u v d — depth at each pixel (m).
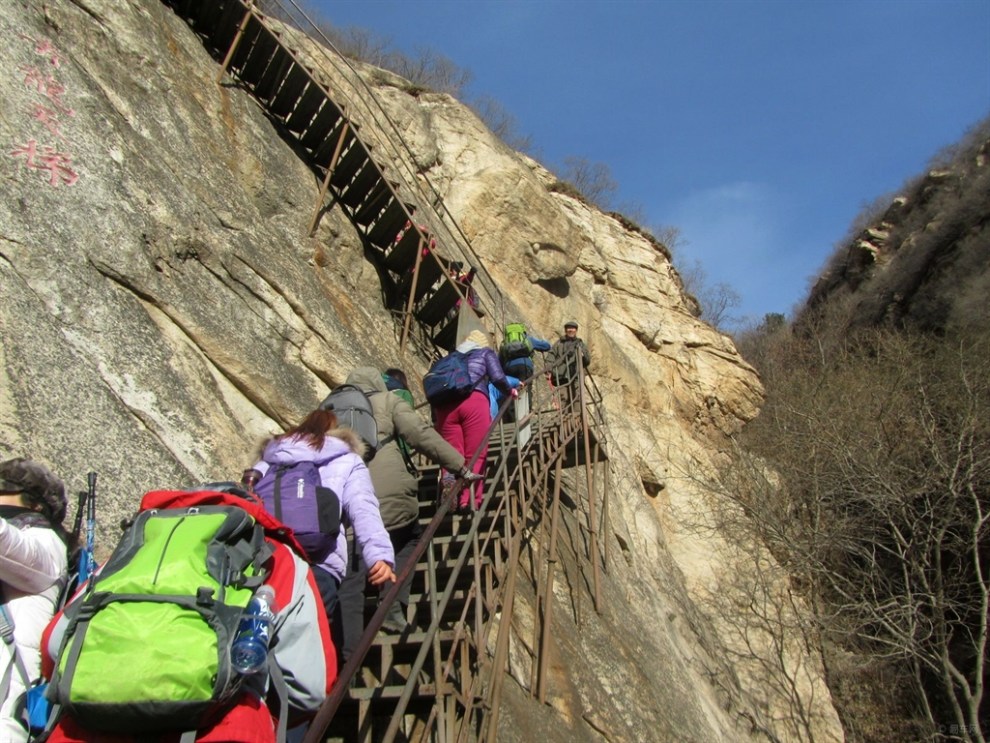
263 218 8.88
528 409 9.12
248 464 6.44
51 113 6.84
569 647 8.27
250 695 2.95
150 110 8.27
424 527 6.54
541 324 15.97
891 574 17.69
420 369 10.33
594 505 10.40
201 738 2.78
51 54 7.29
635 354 19.11
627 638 9.61
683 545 16.45
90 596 2.85
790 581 16.72
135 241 6.77
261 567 3.24
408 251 10.83
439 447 5.40
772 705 13.98
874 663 15.95
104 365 5.87
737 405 20.50
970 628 17.00
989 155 31.53
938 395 19.39
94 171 6.83
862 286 32.03
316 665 3.33
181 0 10.30
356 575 4.71
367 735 4.84
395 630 5.21
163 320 6.65
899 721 15.85
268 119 10.41
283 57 10.15
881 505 17.05
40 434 5.12
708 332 21.20
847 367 22.86
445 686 4.96
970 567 17.47
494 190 16.27
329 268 9.68
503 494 6.98
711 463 18.94
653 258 21.78
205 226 7.64
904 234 33.03
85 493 4.11
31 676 3.32
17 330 5.41
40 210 6.20
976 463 16.44
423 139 16.06
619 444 15.61
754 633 15.33
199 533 3.05
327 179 9.97
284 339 7.71
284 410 7.14
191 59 9.55
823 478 18.09
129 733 2.71
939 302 25.83
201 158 8.47
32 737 3.22
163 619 2.77
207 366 6.78
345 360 8.24
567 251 16.81
